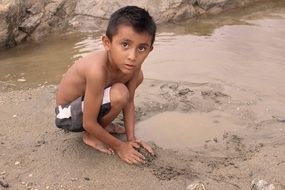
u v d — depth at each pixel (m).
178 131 1.44
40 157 1.25
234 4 2.83
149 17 1.08
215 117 1.53
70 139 1.34
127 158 1.22
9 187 1.13
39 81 1.87
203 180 1.16
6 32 2.27
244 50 2.11
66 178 1.16
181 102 1.62
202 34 2.37
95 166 1.21
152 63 1.99
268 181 1.15
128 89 1.28
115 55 1.09
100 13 2.59
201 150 1.33
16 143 1.34
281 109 1.56
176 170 1.20
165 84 1.77
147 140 1.39
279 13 2.68
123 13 1.07
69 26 2.53
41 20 2.46
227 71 1.89
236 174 1.19
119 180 1.15
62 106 1.27
